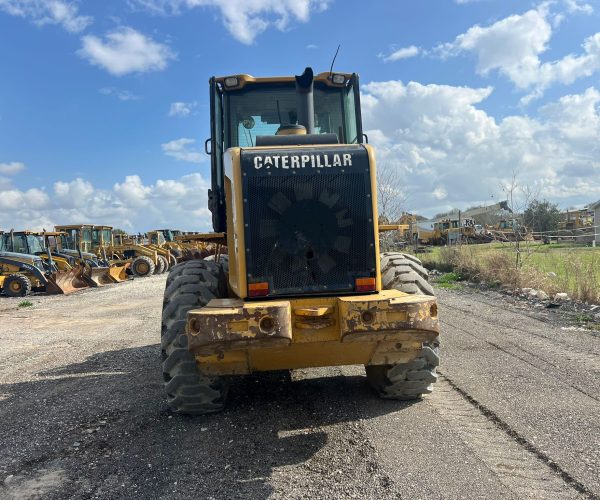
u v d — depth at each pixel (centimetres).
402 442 365
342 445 366
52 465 356
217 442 381
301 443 373
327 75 581
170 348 417
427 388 443
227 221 429
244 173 383
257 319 339
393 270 450
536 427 381
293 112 561
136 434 405
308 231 383
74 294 1839
